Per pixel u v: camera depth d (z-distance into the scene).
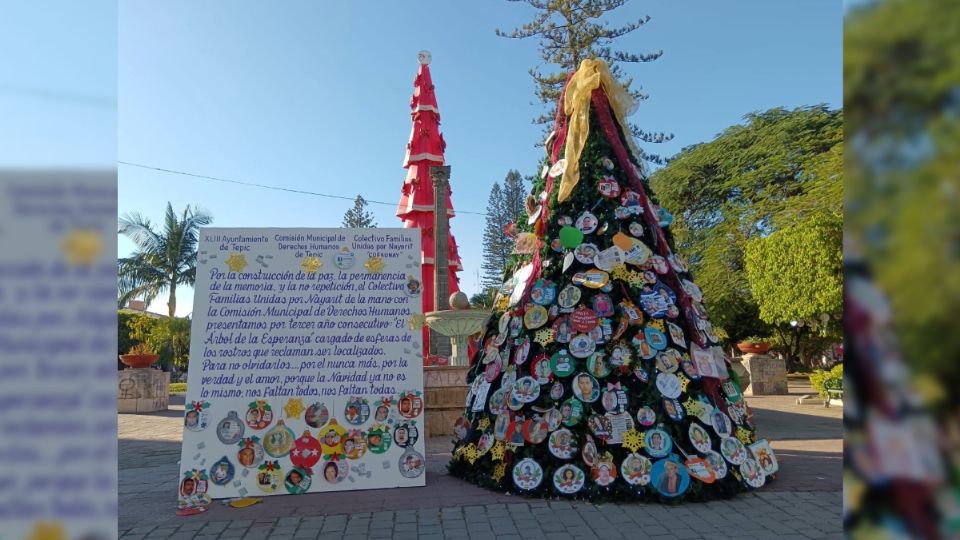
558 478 5.20
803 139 22.73
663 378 5.40
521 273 6.41
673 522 4.52
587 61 6.45
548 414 5.48
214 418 5.74
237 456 5.66
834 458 7.13
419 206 16.52
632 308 5.68
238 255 6.24
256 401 5.84
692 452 5.20
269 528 4.62
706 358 5.64
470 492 5.55
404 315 6.30
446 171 15.70
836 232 15.12
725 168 25.16
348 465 5.78
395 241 6.52
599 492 5.04
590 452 5.23
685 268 6.50
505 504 5.09
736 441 5.49
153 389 16.20
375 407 5.98
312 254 6.34
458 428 6.58
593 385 5.42
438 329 10.92
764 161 23.58
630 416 5.28
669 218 6.67
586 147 6.30
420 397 6.05
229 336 5.98
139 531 4.60
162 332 25.02
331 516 4.90
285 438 5.78
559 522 4.57
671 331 5.61
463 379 10.14
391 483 5.77
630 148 6.69
